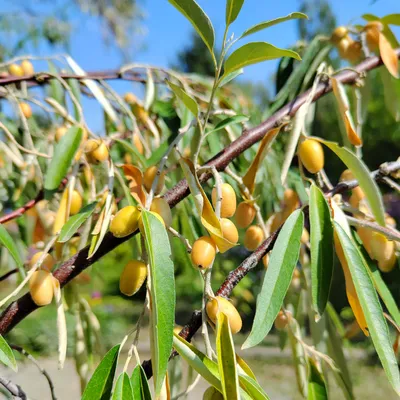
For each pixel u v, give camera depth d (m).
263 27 0.22
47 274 0.24
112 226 0.22
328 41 0.40
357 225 0.26
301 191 0.41
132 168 0.25
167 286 0.19
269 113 0.43
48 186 0.30
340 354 0.35
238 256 1.36
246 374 0.20
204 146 0.46
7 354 0.21
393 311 0.27
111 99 0.48
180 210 0.42
